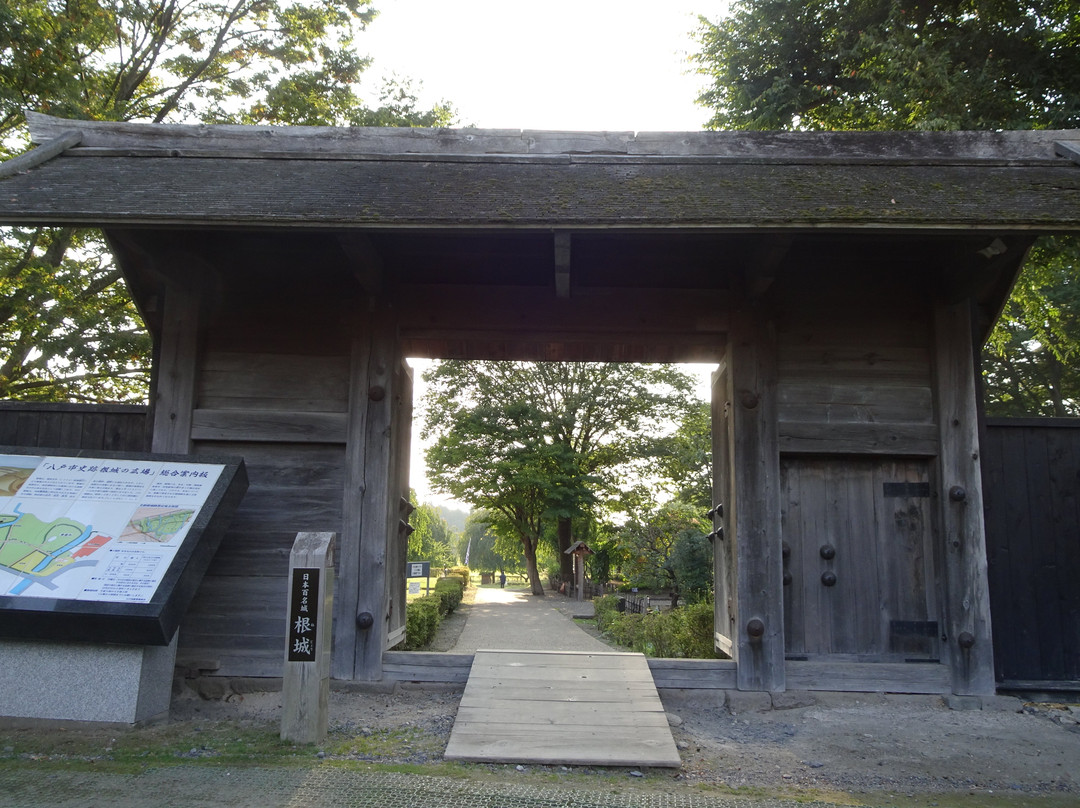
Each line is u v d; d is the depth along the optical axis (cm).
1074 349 1694
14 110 1183
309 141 626
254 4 1551
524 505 2981
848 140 614
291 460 607
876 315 614
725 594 662
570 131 628
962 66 1238
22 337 1305
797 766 439
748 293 607
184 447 598
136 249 548
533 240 620
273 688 573
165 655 496
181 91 1551
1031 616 583
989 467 602
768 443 591
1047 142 611
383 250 619
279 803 362
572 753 437
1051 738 491
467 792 385
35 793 364
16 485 509
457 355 689
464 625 1730
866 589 590
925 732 502
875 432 595
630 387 2927
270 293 626
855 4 1462
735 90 1614
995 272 559
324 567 468
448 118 1722
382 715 523
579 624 1828
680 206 516
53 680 464
